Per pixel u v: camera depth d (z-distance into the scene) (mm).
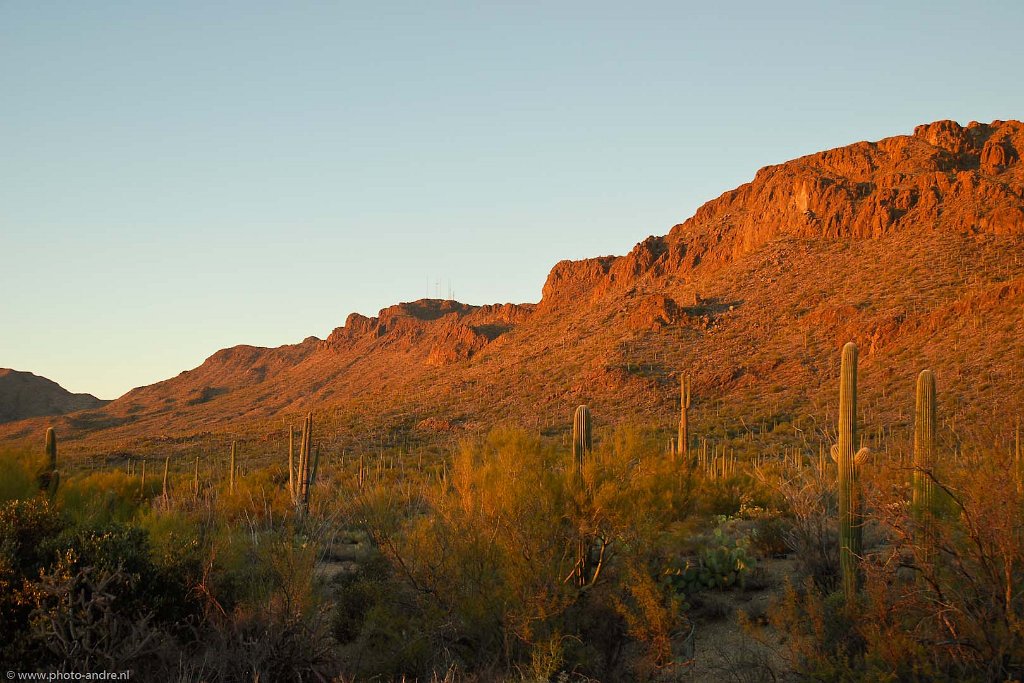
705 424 77125
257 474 29578
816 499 11250
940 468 7184
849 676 6320
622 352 119750
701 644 8781
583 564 9258
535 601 7746
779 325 110125
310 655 7047
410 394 167875
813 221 140000
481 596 8164
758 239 150250
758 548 13891
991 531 6355
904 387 64750
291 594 7484
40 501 8586
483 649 7785
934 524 6797
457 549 8719
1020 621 5988
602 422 91812
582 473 9672
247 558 9352
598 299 185125
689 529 10766
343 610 9031
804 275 124312
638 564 8695
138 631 6527
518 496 9086
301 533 13344
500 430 10656
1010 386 53875
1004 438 6922
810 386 85375
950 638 6387
